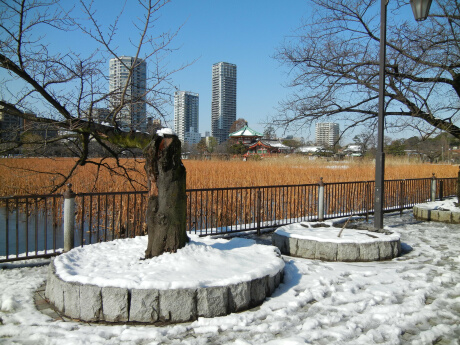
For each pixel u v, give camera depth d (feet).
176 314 12.21
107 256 15.81
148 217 15.64
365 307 14.10
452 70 31.50
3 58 18.01
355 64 36.22
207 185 51.03
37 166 70.33
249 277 13.60
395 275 18.26
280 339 11.10
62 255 15.53
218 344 10.84
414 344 11.24
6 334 11.29
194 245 15.81
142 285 12.28
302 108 37.86
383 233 24.47
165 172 15.42
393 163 89.61
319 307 13.87
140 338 11.06
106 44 19.31
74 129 19.43
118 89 20.67
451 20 31.65
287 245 22.50
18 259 18.74
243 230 28.17
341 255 20.93
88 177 59.00
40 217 48.03
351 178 61.21
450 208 37.52
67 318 12.59
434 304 14.51
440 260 21.80
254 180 56.39
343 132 39.09
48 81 19.79
